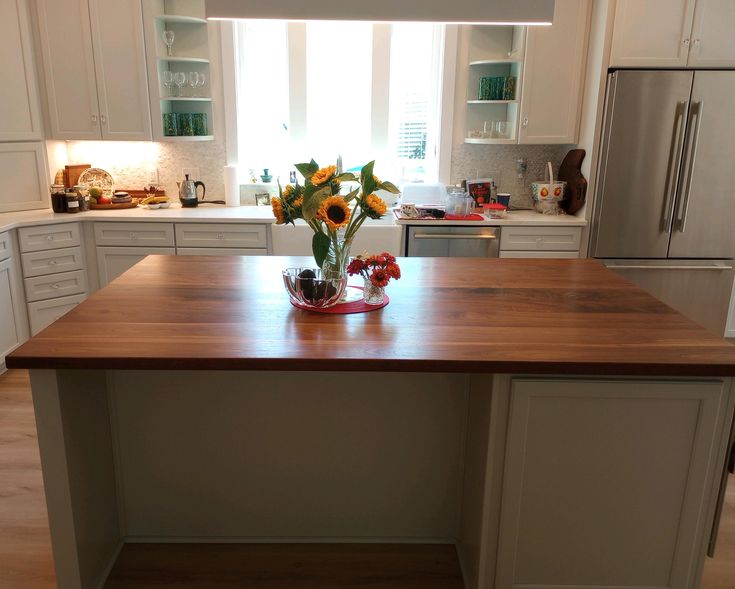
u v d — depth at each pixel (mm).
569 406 1702
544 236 4102
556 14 4035
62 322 1836
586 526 1812
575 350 1676
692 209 3977
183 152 4652
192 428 2139
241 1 1870
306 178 2008
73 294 4105
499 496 1795
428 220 4043
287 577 2098
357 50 4504
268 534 2256
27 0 3969
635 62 3842
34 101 4086
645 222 4023
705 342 1752
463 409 2129
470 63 4398
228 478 2193
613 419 1716
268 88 4582
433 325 1868
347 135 4664
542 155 4648
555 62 4117
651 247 4062
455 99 4547
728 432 1734
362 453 2180
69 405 1746
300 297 1995
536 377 1676
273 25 4461
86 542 1891
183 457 2168
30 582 2068
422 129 4672
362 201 1982
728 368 1594
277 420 2137
